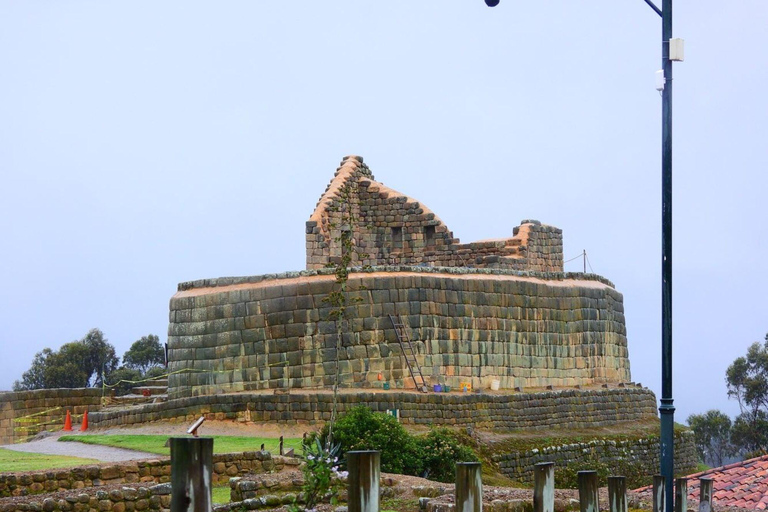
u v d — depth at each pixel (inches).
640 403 2236.7
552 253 2498.8
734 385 3496.6
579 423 2038.6
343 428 1417.3
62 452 1477.6
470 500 607.5
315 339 1856.5
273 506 925.2
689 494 1132.5
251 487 974.4
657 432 2108.8
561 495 998.4
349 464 538.9
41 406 2171.5
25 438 2090.3
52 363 3654.0
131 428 1841.8
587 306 2192.4
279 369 1862.7
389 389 1845.5
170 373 1962.4
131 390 2422.5
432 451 1475.1
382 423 1437.0
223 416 1786.4
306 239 2237.9
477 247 2367.1
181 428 1781.5
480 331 1979.6
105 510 932.6
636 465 2006.6
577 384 2153.1
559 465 1835.6
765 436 3376.0
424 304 1913.1
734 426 3437.5
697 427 3489.2
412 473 1416.1
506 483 1582.2
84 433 1863.9
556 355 2113.7
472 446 1713.8
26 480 973.2
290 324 1867.6
